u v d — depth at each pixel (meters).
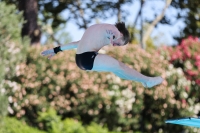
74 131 22.55
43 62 24.69
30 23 32.03
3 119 21.28
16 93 23.77
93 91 24.62
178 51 27.95
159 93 25.91
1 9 22.64
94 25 10.59
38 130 22.73
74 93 24.58
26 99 23.95
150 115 26.38
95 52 10.36
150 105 26.22
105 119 25.16
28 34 31.97
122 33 10.59
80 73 24.83
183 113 26.59
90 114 24.64
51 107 24.31
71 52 25.98
